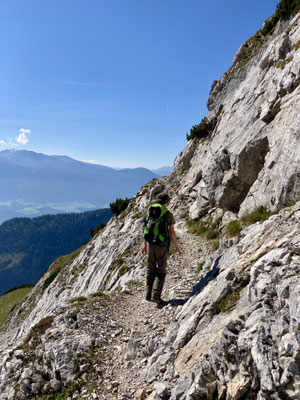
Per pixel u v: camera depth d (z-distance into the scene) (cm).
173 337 675
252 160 1480
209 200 1911
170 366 575
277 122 1339
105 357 717
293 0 2402
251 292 546
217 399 421
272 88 1576
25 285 6309
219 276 736
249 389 386
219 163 1759
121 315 933
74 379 670
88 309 945
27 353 836
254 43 3150
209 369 456
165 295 1024
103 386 623
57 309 1007
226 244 1079
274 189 1128
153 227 883
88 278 2659
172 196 2838
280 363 362
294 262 512
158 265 926
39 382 721
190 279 1055
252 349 401
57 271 4250
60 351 753
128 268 1856
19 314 4122
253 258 656
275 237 660
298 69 1301
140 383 590
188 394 453
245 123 1702
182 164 3206
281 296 446
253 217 1145
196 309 696
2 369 834
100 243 3341
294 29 1742
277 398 345
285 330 392
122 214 3622
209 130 3016
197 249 1503
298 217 657
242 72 2975
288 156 1049
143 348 707
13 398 717
